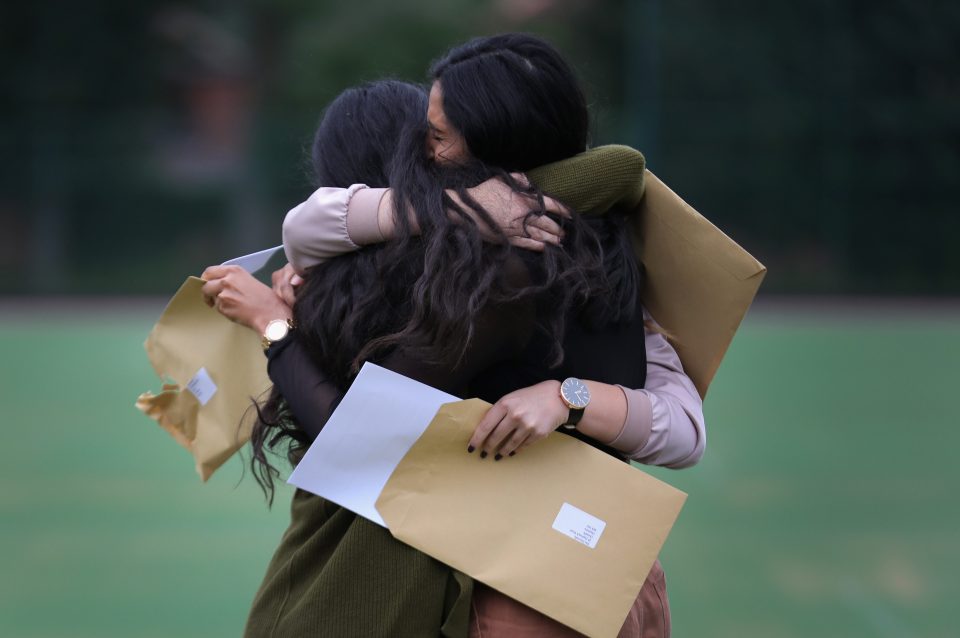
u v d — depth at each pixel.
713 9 50.47
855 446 19.45
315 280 4.83
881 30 49.78
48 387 26.52
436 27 64.75
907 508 15.30
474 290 4.45
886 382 27.17
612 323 4.84
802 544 13.56
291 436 5.08
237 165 54.53
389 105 5.19
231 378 5.67
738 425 21.42
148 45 62.31
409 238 4.61
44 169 53.81
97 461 18.45
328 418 4.69
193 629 10.80
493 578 4.57
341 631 4.55
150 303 51.94
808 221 50.16
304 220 4.77
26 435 20.70
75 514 15.11
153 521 14.73
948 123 49.53
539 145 4.82
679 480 16.86
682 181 50.34
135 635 10.62
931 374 28.50
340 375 4.77
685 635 10.52
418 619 4.56
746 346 34.69
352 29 64.75
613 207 5.07
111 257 54.31
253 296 5.08
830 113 49.94
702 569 12.57
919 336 37.16
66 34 59.84
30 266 53.75
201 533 14.14
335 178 5.18
